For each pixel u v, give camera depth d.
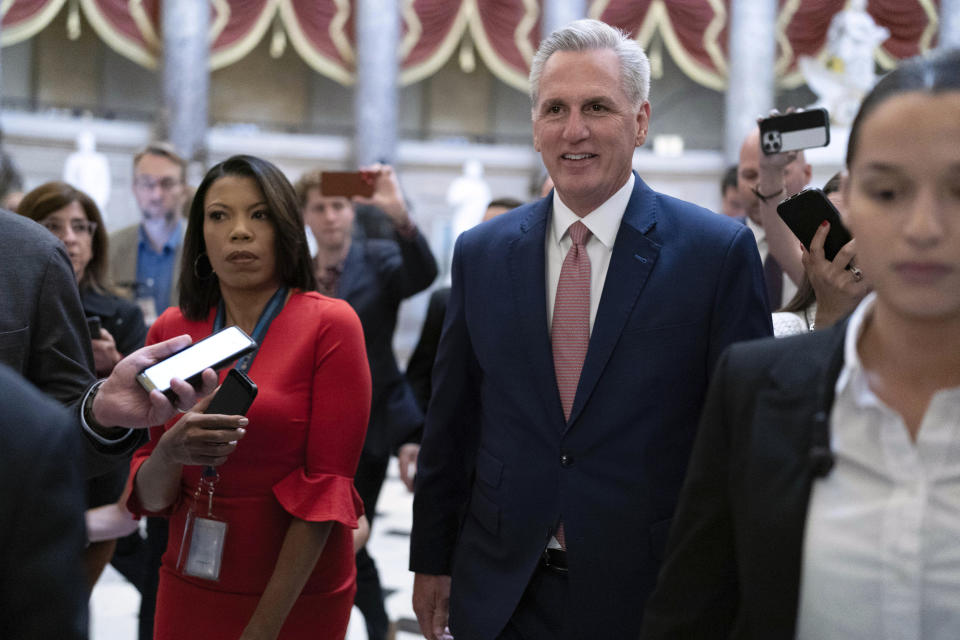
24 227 1.88
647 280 1.89
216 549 2.02
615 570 1.83
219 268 2.15
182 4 16.23
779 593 1.05
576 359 1.94
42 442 0.91
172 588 2.11
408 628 3.48
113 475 2.96
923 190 0.91
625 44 1.94
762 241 3.25
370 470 3.43
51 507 0.91
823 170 15.73
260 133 18.03
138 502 2.10
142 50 16.56
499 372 1.98
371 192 3.46
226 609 2.06
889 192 0.94
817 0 16.66
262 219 2.15
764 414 1.09
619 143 1.91
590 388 1.87
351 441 2.11
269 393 2.07
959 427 0.98
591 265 1.96
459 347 2.11
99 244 3.24
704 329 1.86
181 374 1.83
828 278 2.05
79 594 0.92
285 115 19.59
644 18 17.03
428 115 20.11
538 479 1.91
